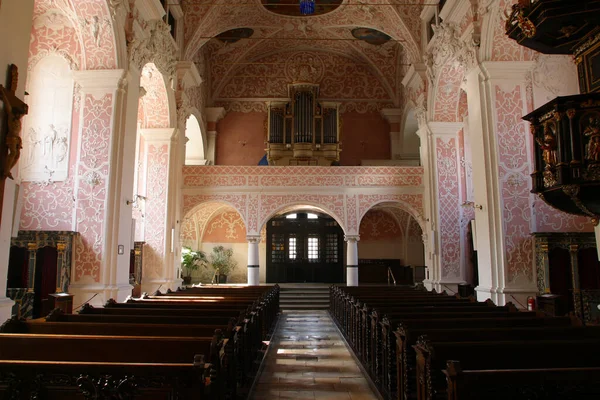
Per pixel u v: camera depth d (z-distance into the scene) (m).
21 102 6.61
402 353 5.61
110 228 10.95
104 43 11.22
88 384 3.66
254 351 8.70
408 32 17.53
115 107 11.24
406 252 23.64
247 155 23.08
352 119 23.42
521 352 4.54
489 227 11.16
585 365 4.55
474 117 11.88
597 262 11.63
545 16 6.84
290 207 19.81
